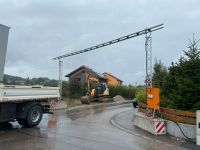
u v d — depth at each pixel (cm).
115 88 5028
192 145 991
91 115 1956
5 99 1184
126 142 1010
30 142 967
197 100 1207
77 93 4053
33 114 1340
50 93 1493
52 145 924
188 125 1084
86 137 1079
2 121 1212
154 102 1287
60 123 1478
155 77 1939
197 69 1255
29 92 1330
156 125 1184
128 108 2711
